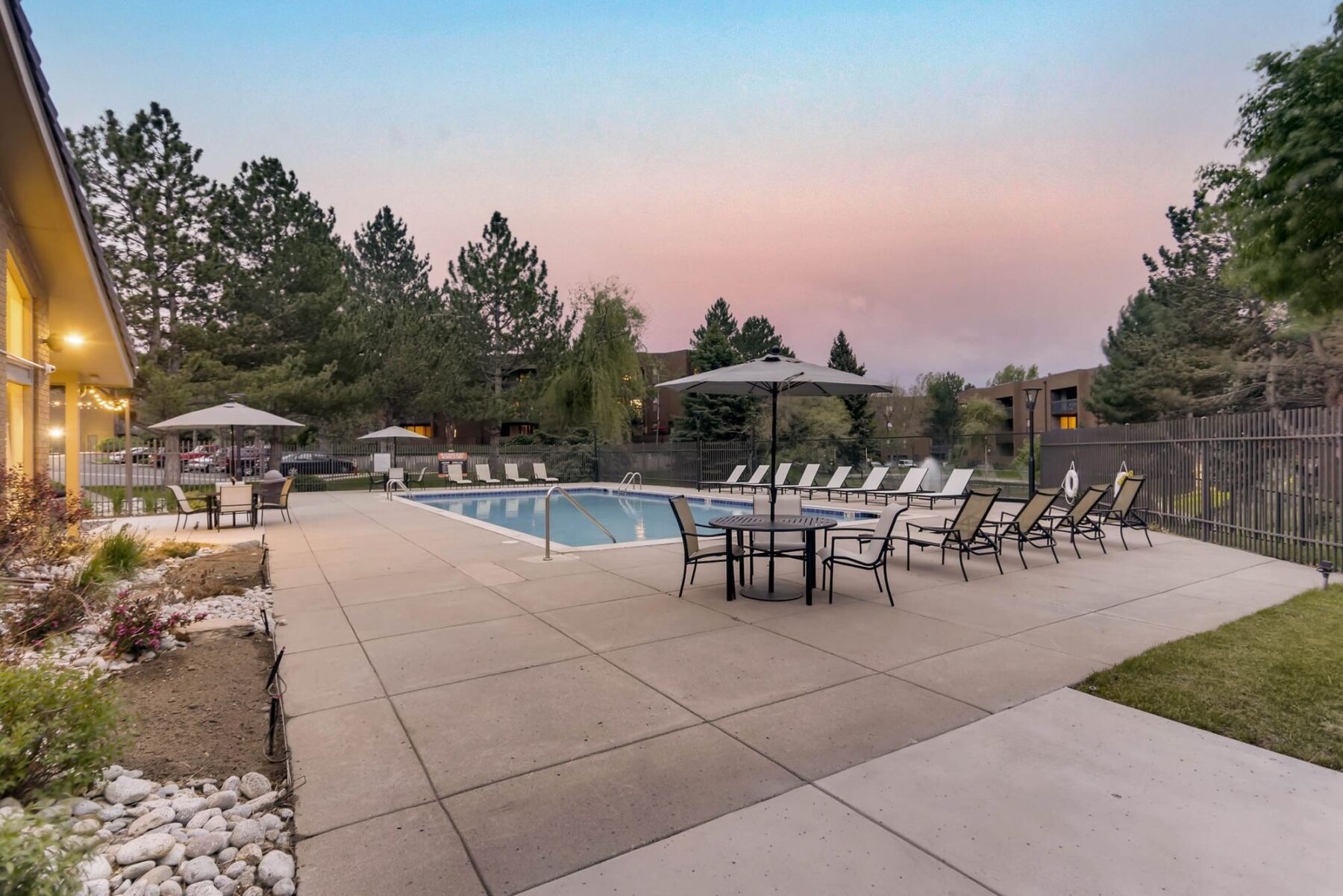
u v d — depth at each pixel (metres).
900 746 3.27
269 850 2.49
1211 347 23.08
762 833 2.54
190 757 3.24
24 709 2.66
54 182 8.06
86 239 9.15
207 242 22.19
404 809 2.74
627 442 36.09
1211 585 7.01
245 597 6.69
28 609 5.19
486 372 35.69
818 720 3.60
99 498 16.72
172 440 21.67
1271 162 6.79
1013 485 19.66
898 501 17.38
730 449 24.44
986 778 2.94
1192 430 10.66
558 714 3.71
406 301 37.75
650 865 2.34
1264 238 7.02
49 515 8.03
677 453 25.67
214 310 22.27
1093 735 3.38
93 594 5.79
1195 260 23.16
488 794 2.86
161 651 4.91
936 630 5.38
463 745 3.33
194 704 3.91
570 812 2.70
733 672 4.38
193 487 15.96
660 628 5.46
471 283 35.09
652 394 38.28
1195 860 2.33
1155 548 9.57
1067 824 2.57
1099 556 8.92
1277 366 20.89
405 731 3.51
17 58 6.46
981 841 2.46
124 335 11.50
